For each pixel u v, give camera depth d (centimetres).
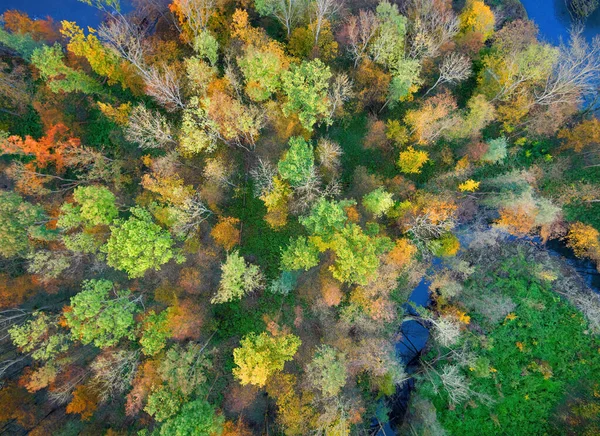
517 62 3797
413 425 3981
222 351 4003
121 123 4066
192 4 3662
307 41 4016
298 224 4144
